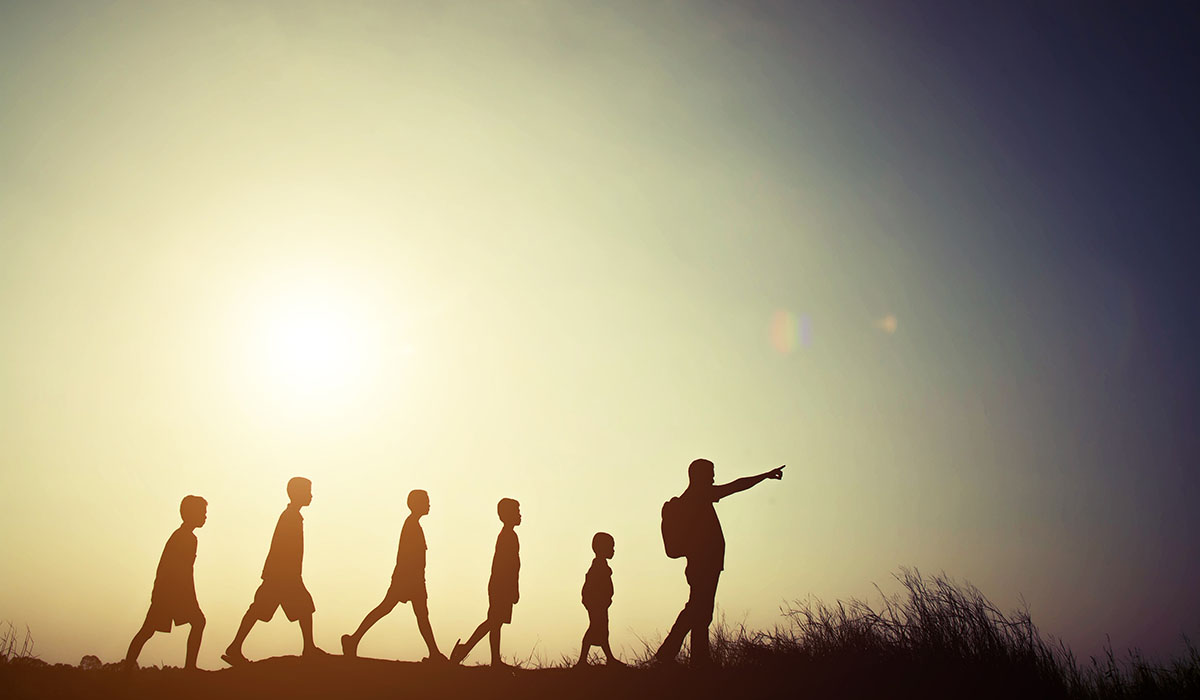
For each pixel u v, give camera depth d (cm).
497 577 1147
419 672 1059
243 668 1065
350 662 1089
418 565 1159
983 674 1020
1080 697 1044
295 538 1132
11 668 1065
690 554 1078
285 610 1111
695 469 1120
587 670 1085
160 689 969
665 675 1031
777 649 1121
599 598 1178
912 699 977
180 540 1055
